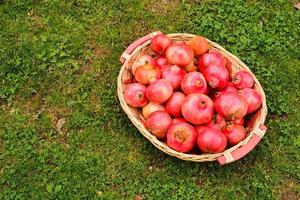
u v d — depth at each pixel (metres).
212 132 1.65
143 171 1.79
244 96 1.74
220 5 2.12
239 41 2.05
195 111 1.67
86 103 1.91
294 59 2.02
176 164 1.80
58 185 1.75
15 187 1.75
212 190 1.76
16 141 1.83
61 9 2.10
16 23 2.06
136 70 1.77
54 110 1.90
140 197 1.74
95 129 1.86
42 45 2.02
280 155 1.82
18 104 1.91
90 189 1.75
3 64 1.97
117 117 1.88
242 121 1.76
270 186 1.77
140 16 2.10
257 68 1.98
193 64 1.82
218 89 1.77
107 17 2.09
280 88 1.95
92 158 1.80
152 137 1.69
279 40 2.05
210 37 2.05
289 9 2.12
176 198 1.74
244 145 1.67
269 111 1.90
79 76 1.96
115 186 1.76
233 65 1.87
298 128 1.87
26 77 1.95
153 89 1.71
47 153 1.81
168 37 1.88
